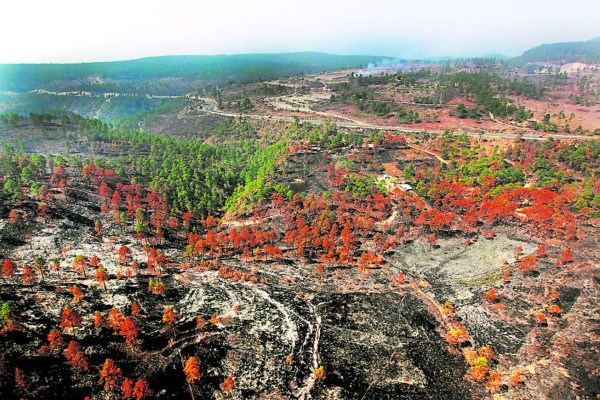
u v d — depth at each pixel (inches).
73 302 4603.8
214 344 4384.8
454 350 4658.0
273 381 4030.5
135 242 6628.9
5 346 3735.2
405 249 7012.8
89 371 3720.5
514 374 4247.0
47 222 6540.4
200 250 6422.2
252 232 7421.3
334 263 6496.1
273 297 5418.3
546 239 7003.0
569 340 4690.0
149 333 4365.2
